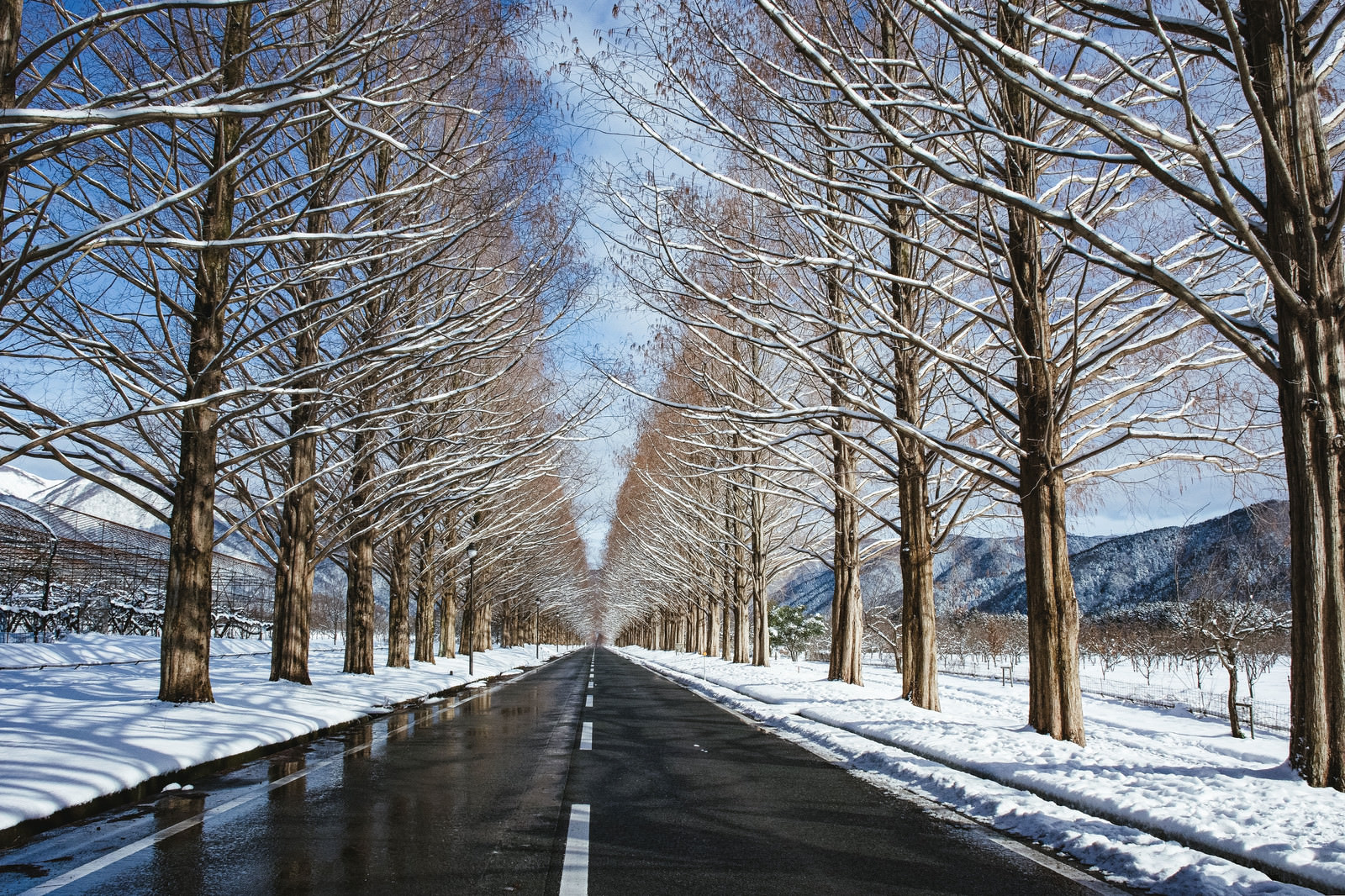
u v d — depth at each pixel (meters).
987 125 6.99
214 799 5.84
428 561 28.64
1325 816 4.84
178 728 7.92
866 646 65.94
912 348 13.47
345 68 10.27
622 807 5.80
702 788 6.58
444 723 11.30
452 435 17.02
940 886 4.02
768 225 13.23
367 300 11.68
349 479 18.70
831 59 9.62
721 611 48.62
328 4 10.94
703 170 9.05
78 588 24.55
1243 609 16.86
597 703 15.22
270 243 7.26
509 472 22.31
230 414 10.66
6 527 20.66
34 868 4.07
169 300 10.00
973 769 7.09
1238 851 4.28
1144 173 10.06
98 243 6.52
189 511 10.22
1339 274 6.30
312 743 8.95
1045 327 9.62
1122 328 10.93
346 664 18.70
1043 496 9.49
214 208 10.84
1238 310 10.55
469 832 4.98
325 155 13.65
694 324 12.45
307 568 14.82
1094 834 4.80
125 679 13.66
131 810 5.46
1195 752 11.38
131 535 27.64
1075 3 7.01
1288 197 6.32
